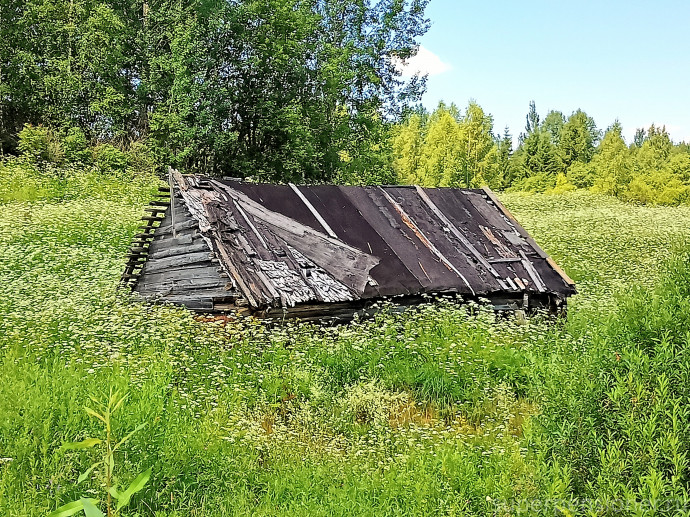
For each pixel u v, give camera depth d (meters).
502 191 56.22
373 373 8.65
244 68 32.72
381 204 13.07
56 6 31.98
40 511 4.58
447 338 9.64
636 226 25.50
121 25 31.86
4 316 9.80
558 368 4.91
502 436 6.61
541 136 64.12
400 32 36.28
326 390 8.05
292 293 9.73
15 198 21.00
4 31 31.56
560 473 4.14
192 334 9.26
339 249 11.03
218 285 10.38
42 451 5.13
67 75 31.39
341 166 35.22
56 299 11.34
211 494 5.33
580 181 53.25
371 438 6.63
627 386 4.13
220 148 31.20
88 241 16.39
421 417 7.62
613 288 14.96
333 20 35.78
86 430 5.35
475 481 5.11
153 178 27.06
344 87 34.56
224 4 31.36
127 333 9.18
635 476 3.79
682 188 38.62
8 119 32.31
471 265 12.41
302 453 6.33
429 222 13.20
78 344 8.55
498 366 8.84
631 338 4.52
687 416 3.92
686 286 4.79
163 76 32.47
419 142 57.31
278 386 7.95
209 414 6.64
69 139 28.67
